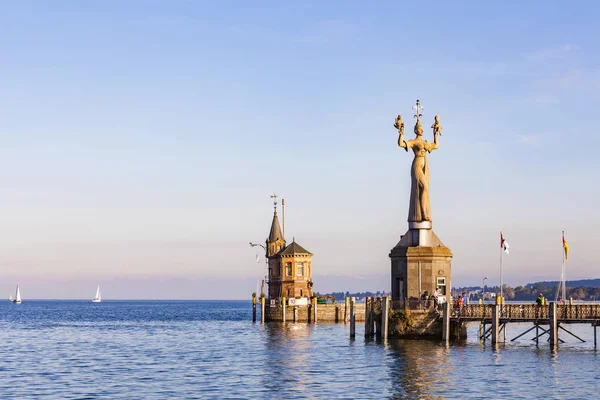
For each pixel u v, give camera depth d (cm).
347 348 8006
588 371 6078
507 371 6094
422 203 8269
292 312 13650
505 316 7600
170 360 7556
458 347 7619
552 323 7275
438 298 7988
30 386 5866
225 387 5675
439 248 8156
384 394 5250
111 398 5294
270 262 14325
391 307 8069
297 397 5209
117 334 12275
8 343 10281
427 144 8381
